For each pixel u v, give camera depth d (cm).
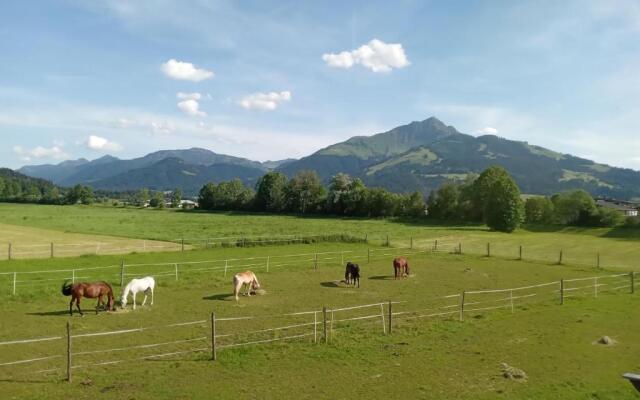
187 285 3216
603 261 5150
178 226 8669
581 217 10062
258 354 1830
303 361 1761
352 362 1761
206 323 2283
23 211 12638
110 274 3459
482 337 2102
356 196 12781
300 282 3438
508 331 2203
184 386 1511
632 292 3222
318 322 2320
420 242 6619
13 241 5669
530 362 1791
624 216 9988
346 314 2512
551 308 2683
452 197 11350
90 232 7012
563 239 7644
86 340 1984
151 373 1616
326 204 13512
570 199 10219
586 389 1550
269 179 14862
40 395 1419
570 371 1705
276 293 3038
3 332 2069
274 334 2103
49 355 1791
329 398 1449
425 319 2394
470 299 2927
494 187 8994
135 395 1434
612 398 1484
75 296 2383
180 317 2395
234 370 1659
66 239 6028
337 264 4316
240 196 15612
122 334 2077
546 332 2191
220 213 14088
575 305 2769
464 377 1633
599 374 1681
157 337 2038
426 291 3170
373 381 1587
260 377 1602
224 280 3416
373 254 5069
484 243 6819
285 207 14450
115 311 2480
